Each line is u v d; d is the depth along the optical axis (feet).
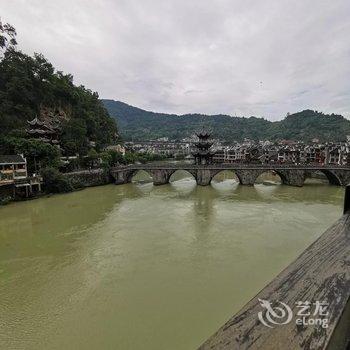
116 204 169.89
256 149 426.51
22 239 111.55
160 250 98.48
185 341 56.13
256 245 101.91
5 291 74.59
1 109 255.50
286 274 9.30
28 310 66.74
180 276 80.28
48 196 189.26
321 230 118.21
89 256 94.94
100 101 451.12
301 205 165.17
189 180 284.82
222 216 141.18
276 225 125.39
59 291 74.28
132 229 121.19
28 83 296.51
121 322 61.82
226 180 286.66
